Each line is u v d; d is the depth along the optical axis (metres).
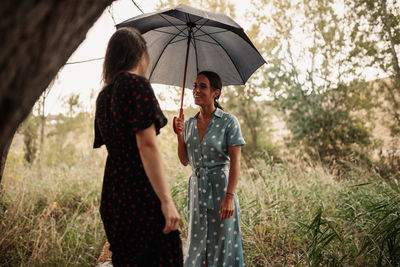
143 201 1.32
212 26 2.26
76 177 5.05
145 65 1.50
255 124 7.06
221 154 2.14
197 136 2.19
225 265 2.11
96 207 3.81
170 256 1.36
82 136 7.11
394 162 5.29
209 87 2.16
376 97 5.98
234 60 2.47
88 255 2.79
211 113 2.21
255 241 2.98
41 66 0.73
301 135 6.59
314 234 2.47
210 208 2.11
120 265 1.37
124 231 1.33
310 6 6.34
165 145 6.32
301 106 6.61
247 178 5.16
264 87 6.78
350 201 3.23
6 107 0.68
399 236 2.31
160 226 1.34
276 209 3.27
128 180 1.31
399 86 5.46
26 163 5.62
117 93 1.30
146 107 1.27
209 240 2.12
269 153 6.82
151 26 2.31
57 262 2.57
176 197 3.80
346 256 2.37
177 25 2.36
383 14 5.61
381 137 6.62
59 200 4.27
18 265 2.64
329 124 6.39
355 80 6.14
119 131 1.30
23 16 0.65
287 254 2.85
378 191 3.51
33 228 3.09
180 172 4.66
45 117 6.28
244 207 3.37
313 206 3.51
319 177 4.49
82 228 3.25
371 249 2.35
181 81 2.59
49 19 0.70
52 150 6.88
